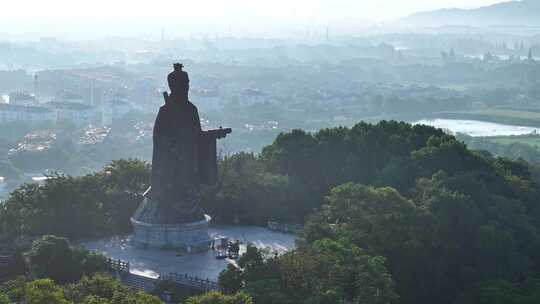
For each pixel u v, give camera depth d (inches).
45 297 7593.5
